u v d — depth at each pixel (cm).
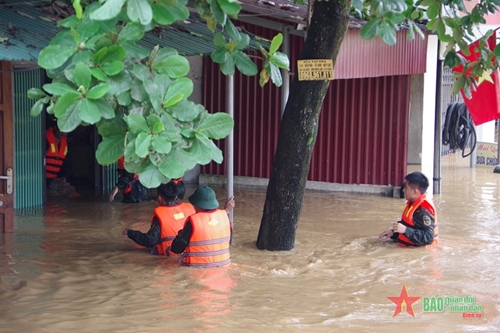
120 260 767
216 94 1490
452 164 1962
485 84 1173
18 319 567
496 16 1486
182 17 340
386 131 1381
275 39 450
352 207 1215
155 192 1341
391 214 1143
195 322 566
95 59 335
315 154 1445
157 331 543
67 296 634
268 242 834
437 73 1370
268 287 673
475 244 886
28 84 1136
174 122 344
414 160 1747
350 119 1408
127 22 344
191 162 338
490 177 1677
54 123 1330
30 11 766
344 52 1080
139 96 344
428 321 582
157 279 690
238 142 1504
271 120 1470
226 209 857
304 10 1038
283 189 823
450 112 1816
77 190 1359
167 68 350
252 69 436
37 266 742
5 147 901
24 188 1152
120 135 343
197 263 734
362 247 862
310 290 668
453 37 718
